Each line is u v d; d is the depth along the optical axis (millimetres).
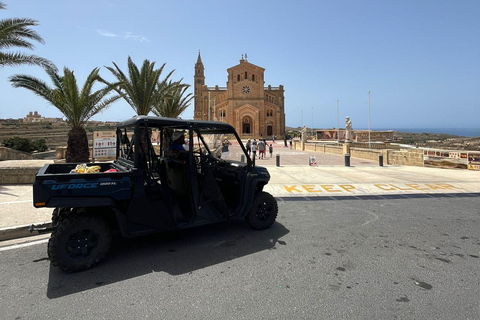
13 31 10539
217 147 5266
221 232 5254
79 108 12859
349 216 6379
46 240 4965
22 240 4973
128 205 4082
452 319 2639
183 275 3580
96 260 3814
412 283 3336
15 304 2926
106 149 10469
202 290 3201
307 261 3969
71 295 3113
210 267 3803
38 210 6395
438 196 8609
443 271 3648
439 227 5547
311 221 5980
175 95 24297
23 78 12062
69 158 13297
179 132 5035
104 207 4090
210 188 4754
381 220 6043
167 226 4383
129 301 2984
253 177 5152
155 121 4309
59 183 3566
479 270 3678
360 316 2686
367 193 9055
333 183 10609
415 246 4535
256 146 23109
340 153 25531
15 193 8219
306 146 34062
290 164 17578
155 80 17500
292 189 9578
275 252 4305
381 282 3361
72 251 3680
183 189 4750
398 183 10633
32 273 3660
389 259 4027
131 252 4344
